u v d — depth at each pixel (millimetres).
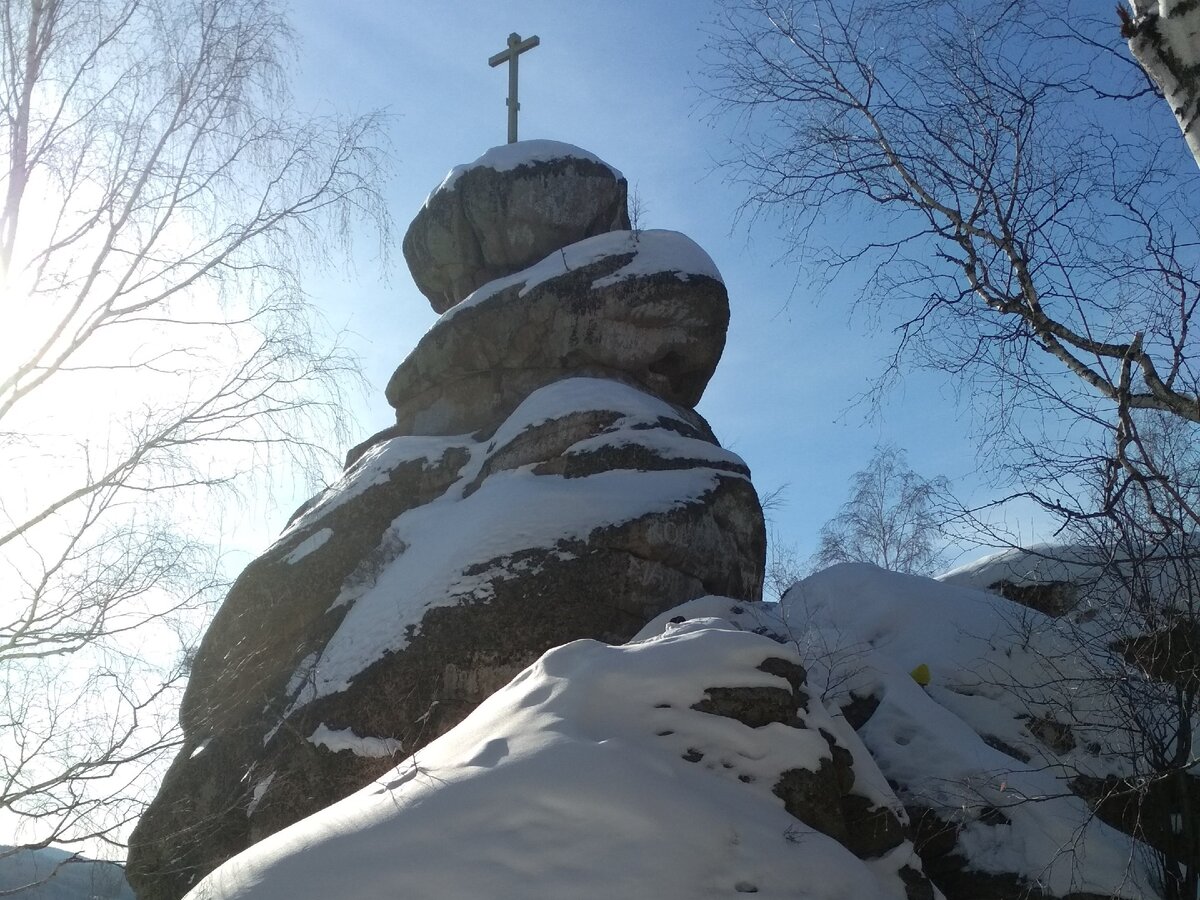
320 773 8914
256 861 4633
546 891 4309
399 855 4438
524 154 13414
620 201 13773
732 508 10336
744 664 5918
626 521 9625
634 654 5922
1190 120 4793
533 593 9367
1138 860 7016
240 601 10664
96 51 7484
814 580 10195
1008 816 7172
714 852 4707
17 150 7078
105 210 7000
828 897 4785
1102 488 5668
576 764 4895
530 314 11914
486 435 11727
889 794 6258
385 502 11234
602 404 10734
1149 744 7176
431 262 13797
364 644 9578
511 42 14516
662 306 11734
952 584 9852
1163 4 4805
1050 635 8555
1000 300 5910
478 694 9086
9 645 5922
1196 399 5355
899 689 8172
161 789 9531
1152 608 6676
